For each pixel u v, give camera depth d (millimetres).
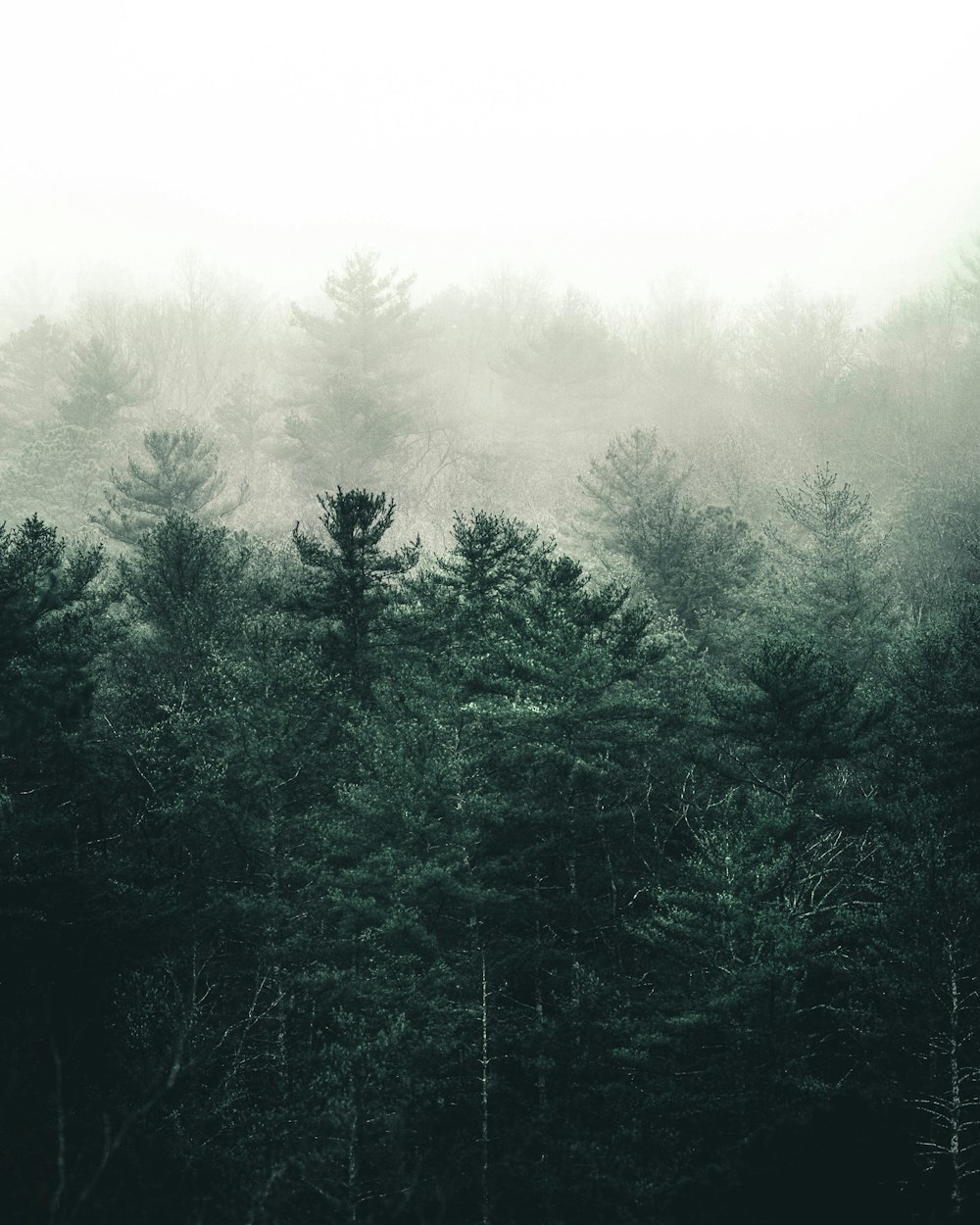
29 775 16312
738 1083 14727
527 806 17203
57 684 15688
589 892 18516
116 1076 14109
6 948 13320
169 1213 11852
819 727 17062
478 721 17469
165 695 18875
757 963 14781
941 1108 14703
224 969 17125
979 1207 13570
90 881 14680
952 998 14359
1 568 16172
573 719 17406
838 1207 13523
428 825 15891
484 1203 14211
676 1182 14109
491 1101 16156
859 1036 15703
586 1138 15352
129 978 15648
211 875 17359
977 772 16828
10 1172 10805
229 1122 14344
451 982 15602
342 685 18859
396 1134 14070
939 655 18766
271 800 17078
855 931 15617
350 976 15461
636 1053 15078
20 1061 13133
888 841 16219
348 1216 13312
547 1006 18391
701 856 16547
